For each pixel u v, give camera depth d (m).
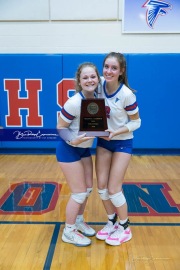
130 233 2.29
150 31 4.41
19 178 3.58
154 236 2.33
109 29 4.46
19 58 4.30
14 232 2.40
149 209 2.80
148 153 4.57
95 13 4.41
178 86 4.34
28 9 4.41
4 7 4.41
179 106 4.40
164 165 4.07
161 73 4.31
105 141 2.16
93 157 4.32
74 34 4.49
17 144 4.51
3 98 4.40
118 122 2.09
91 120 1.99
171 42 4.46
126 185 3.35
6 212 2.74
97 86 2.09
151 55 4.27
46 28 4.48
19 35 4.51
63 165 2.10
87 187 2.26
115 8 4.39
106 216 2.66
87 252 2.12
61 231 2.41
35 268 1.95
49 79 4.35
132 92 2.05
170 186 3.33
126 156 2.13
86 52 4.52
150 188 3.27
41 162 4.21
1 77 4.35
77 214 2.24
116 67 1.96
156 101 4.38
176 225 2.51
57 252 2.13
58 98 4.39
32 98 4.39
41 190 3.22
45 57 4.30
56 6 4.40
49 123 4.46
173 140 4.49
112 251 2.13
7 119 4.45
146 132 4.46
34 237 2.33
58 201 2.96
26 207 2.84
